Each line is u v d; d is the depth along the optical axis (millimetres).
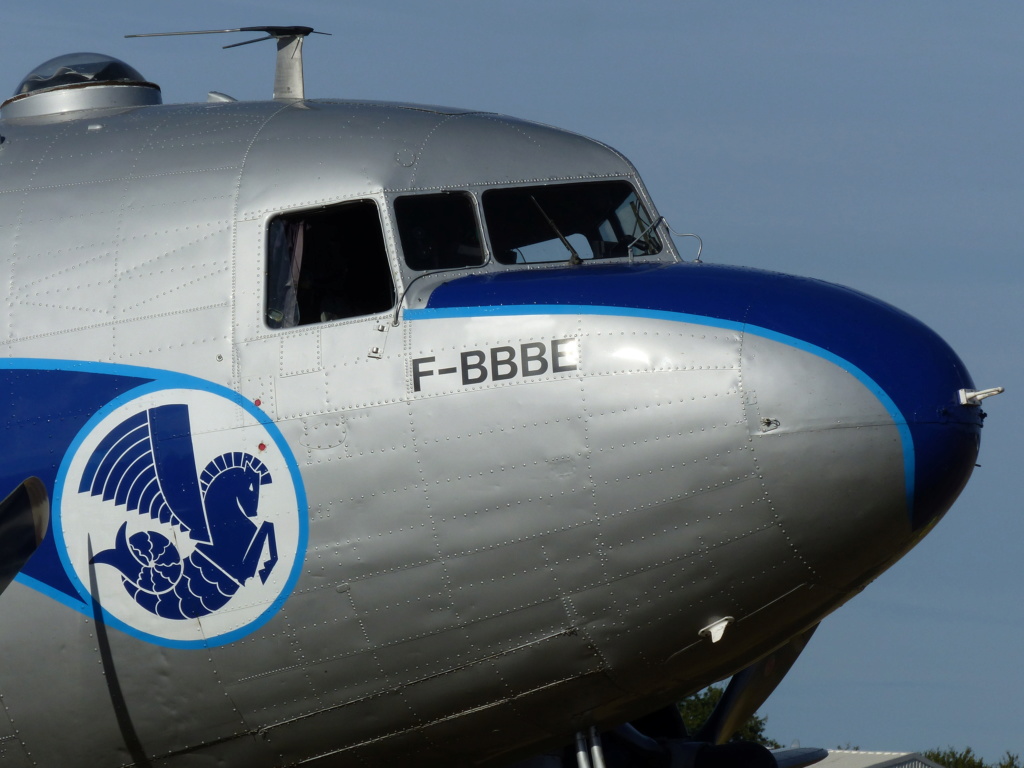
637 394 21094
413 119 24047
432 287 22281
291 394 21938
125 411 22516
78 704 23016
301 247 22859
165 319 22750
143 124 25016
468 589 21516
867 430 20812
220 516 22000
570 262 23188
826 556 21297
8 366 23094
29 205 24109
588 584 21359
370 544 21594
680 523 21062
